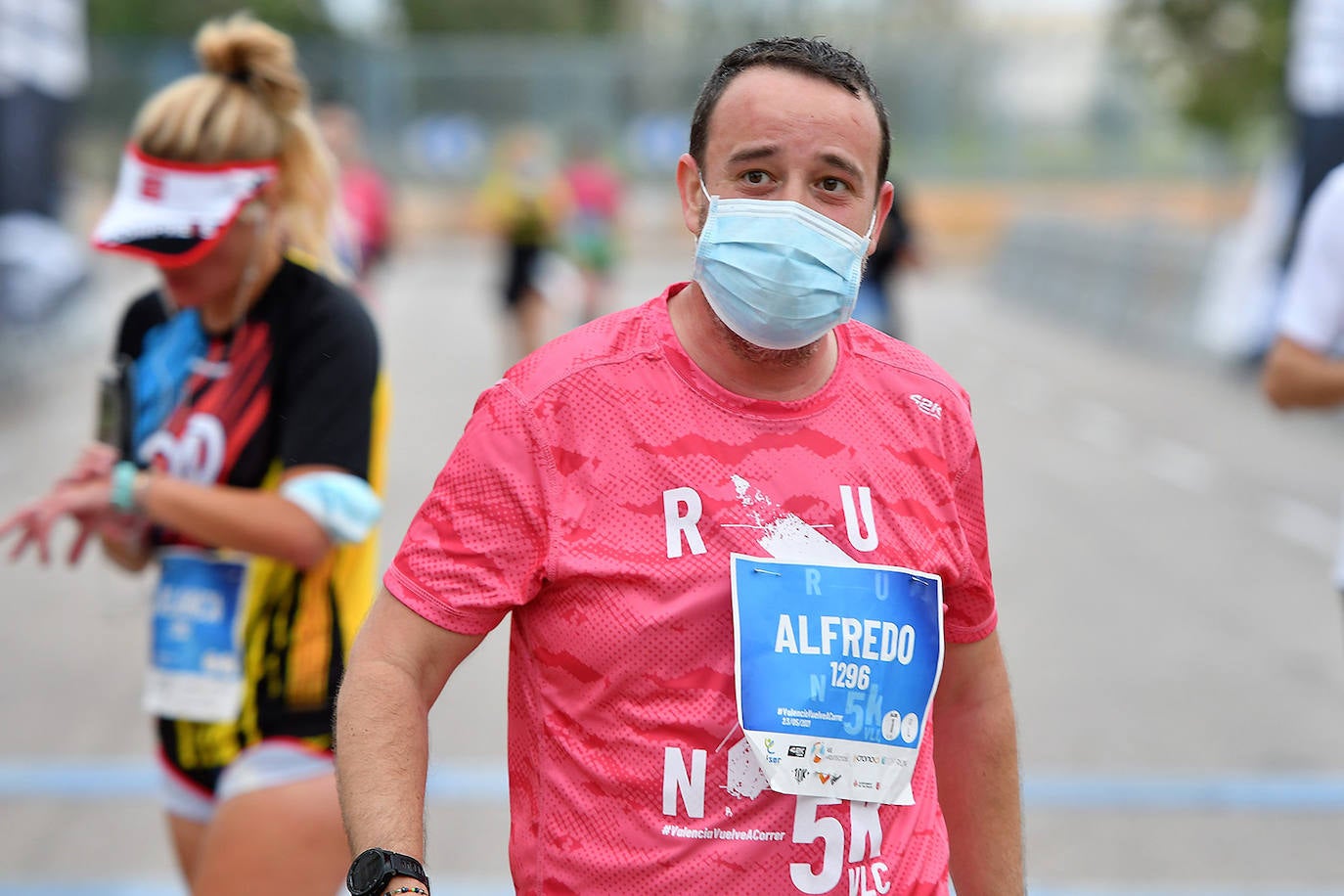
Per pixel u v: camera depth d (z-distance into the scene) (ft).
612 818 16.61
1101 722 49.34
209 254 24.25
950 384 18.37
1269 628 60.54
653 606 16.49
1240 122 233.96
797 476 16.97
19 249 122.83
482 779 43.60
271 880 23.68
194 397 25.02
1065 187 260.21
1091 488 86.84
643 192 259.80
